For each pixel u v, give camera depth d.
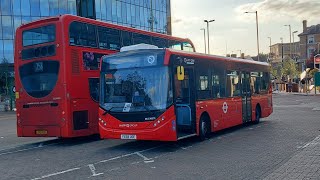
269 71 22.12
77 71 14.73
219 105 15.70
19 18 52.81
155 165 9.96
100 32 15.98
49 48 14.66
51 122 14.55
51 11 53.78
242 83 18.34
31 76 15.03
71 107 14.40
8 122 31.16
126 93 12.55
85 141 15.77
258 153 11.07
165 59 12.28
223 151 11.73
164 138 11.98
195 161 10.30
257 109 20.03
